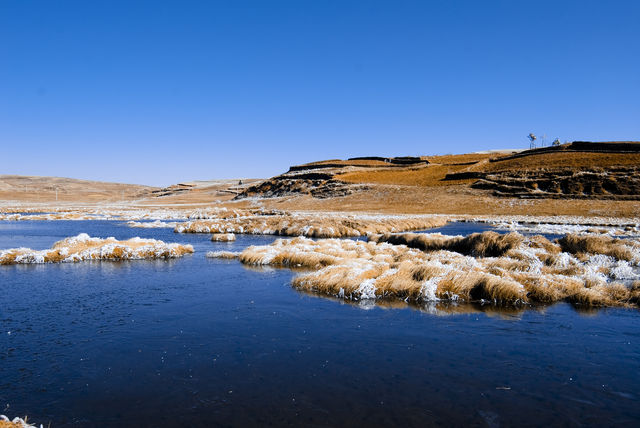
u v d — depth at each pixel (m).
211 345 13.45
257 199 154.62
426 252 31.61
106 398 10.12
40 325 15.37
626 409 9.58
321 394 10.30
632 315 16.53
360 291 19.12
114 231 57.97
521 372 11.46
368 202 112.56
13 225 69.62
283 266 27.39
